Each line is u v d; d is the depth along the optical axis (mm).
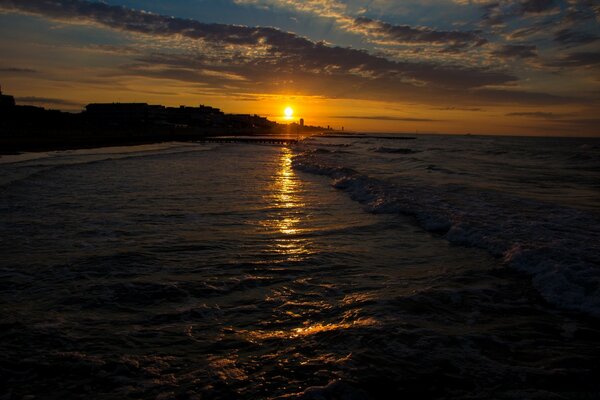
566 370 3230
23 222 8469
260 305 4535
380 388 2961
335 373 3135
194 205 10828
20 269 5582
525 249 6293
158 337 3736
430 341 3695
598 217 9188
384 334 3809
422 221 9133
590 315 4312
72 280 5188
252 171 21156
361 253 6738
